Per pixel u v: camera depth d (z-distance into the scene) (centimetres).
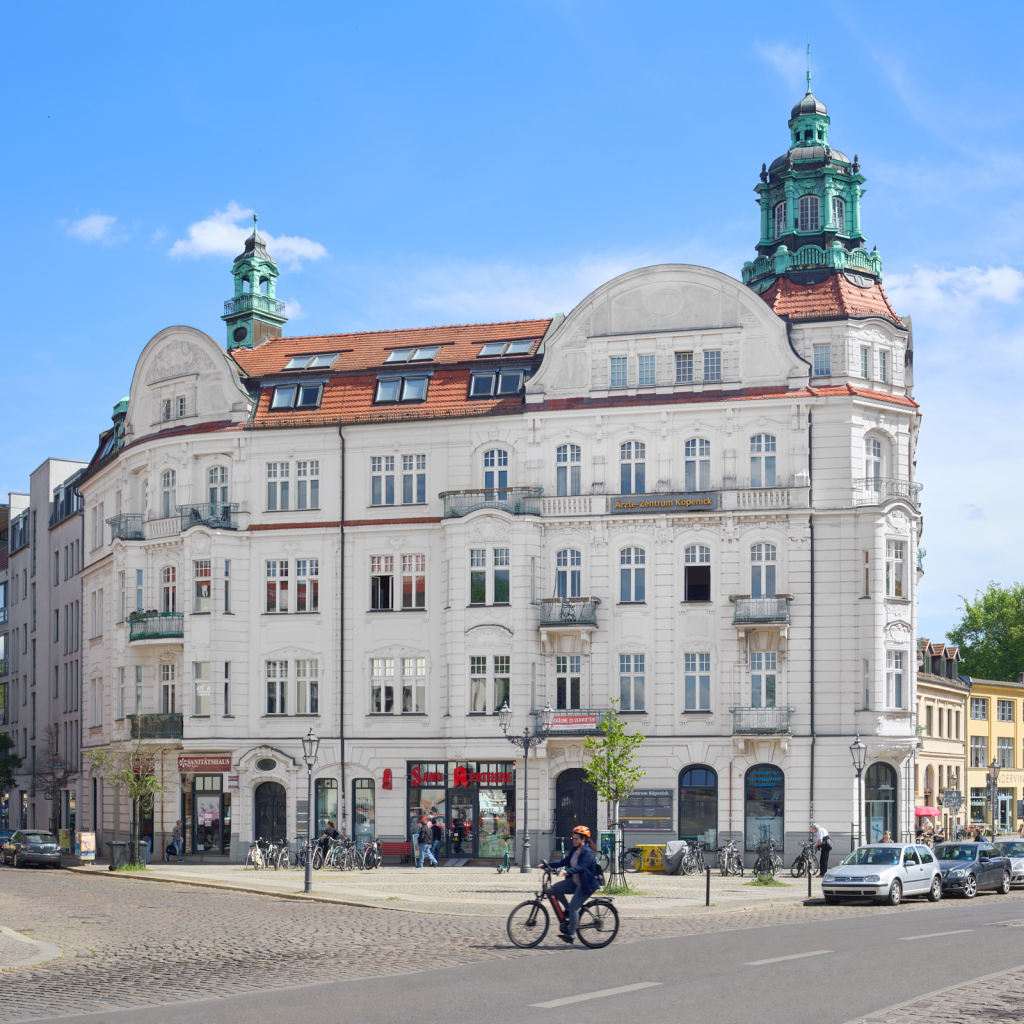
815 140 5834
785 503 5234
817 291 5509
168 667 5897
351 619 5616
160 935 2686
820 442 5288
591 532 5397
